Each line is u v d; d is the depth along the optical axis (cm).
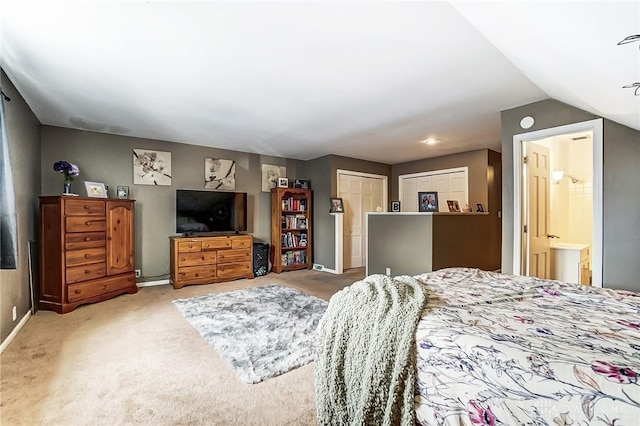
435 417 100
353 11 164
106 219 362
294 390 181
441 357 103
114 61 220
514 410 84
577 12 108
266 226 571
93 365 208
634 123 228
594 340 98
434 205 414
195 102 304
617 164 246
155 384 186
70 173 355
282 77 247
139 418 155
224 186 520
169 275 463
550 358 85
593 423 72
